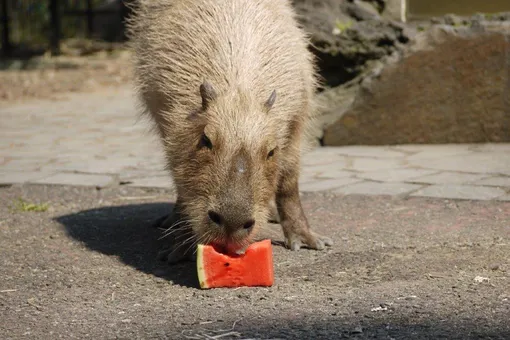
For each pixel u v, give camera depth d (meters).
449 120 13.05
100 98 21.36
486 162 11.47
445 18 13.90
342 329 5.52
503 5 14.29
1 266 7.57
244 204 6.19
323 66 14.28
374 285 6.55
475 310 5.77
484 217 8.77
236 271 6.66
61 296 6.66
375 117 13.27
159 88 7.49
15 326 5.92
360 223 8.81
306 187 10.60
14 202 10.44
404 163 11.73
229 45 7.30
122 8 33.81
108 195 10.77
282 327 5.62
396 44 13.92
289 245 7.93
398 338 5.30
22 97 21.81
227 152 6.40
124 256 7.88
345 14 14.47
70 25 38.78
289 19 8.16
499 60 12.72
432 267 6.96
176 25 7.62
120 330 5.74
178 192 7.20
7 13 34.78
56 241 8.49
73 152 13.70
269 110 6.79
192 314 6.03
